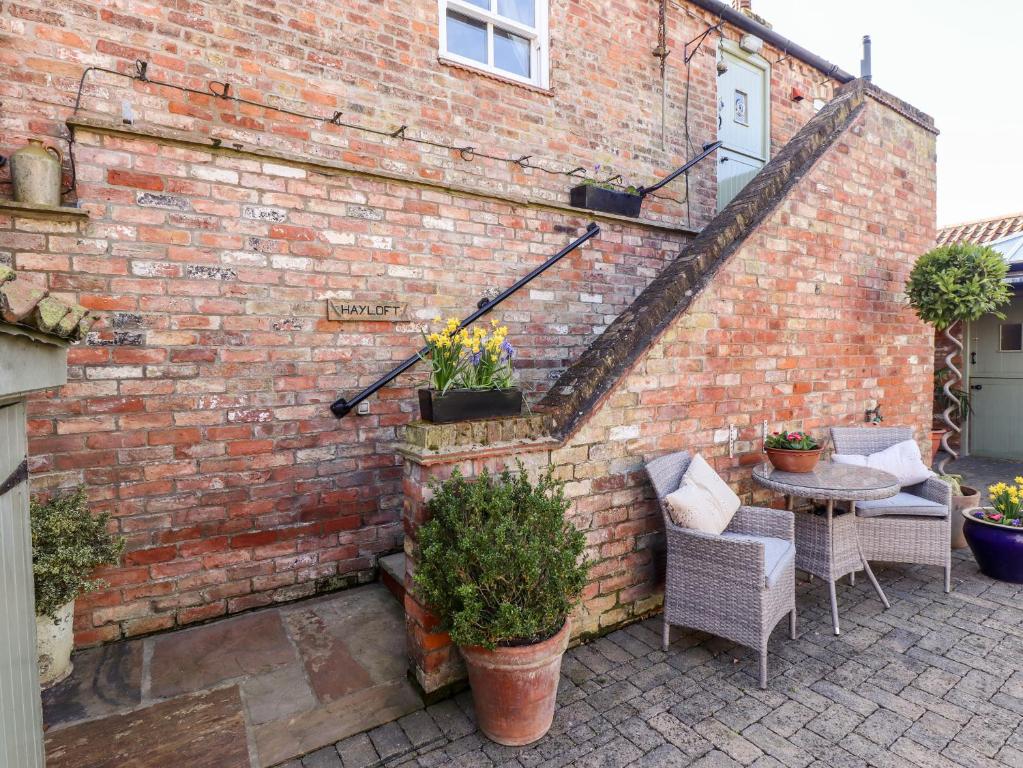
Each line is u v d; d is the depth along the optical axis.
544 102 4.53
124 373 2.99
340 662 2.85
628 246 5.04
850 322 4.68
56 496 2.84
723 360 3.74
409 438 2.62
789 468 3.61
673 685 2.70
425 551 2.33
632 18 5.10
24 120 2.78
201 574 3.24
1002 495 4.11
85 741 2.28
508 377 2.92
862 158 4.73
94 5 2.92
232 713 2.46
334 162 3.50
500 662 2.18
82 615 2.94
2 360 1.14
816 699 2.58
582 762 2.20
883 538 3.86
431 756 2.24
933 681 2.71
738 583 2.76
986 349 8.23
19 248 2.72
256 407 3.35
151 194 3.02
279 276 3.39
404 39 3.86
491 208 4.21
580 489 3.02
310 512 3.56
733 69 6.27
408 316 3.84
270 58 3.39
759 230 3.92
